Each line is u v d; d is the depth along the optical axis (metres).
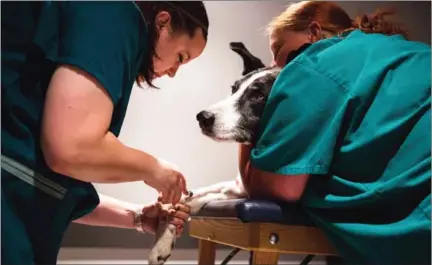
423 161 1.08
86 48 0.86
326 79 1.16
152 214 1.30
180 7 1.06
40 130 0.88
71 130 0.83
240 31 2.13
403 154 1.10
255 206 1.18
